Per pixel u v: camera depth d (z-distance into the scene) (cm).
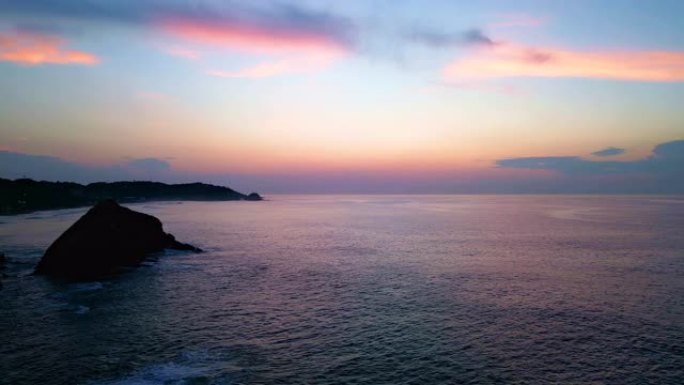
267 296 4012
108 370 2441
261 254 6500
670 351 2717
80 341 2864
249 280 4691
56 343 2825
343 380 2353
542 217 14062
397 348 2781
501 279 4669
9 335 2962
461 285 4403
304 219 14125
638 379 2366
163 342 2858
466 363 2562
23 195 18688
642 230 9444
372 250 6875
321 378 2372
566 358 2623
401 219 13725
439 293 4091
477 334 3017
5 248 6900
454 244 7488
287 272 5119
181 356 2641
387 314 3462
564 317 3369
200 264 5628
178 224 12144
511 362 2573
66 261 5025
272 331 3083
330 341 2894
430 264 5575
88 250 5175
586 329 3105
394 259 5994
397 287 4338
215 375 2392
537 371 2459
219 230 10338
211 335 2994
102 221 5525
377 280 4662
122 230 5728
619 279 4641
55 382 2298
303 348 2777
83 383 2291
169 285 4444
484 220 12950
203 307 3659
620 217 13638
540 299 3866
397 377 2391
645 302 3756
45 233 9075
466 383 2325
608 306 3650
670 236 8331
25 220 12662
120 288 4309
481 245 7319
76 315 3412
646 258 5925
